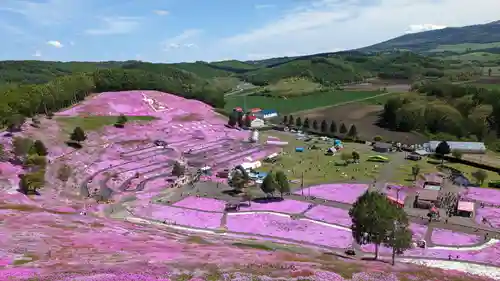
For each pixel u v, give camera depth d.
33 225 79.00
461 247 100.88
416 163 183.00
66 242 67.00
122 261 55.47
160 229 106.31
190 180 161.25
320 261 69.06
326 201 136.38
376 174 166.12
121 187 152.38
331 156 197.38
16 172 141.75
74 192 143.25
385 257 93.75
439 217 121.06
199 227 115.62
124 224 104.19
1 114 197.62
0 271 47.44
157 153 199.00
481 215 122.12
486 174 151.12
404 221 85.44
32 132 179.75
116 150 196.50
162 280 47.28
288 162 187.25
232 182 149.00
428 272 67.25
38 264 52.19
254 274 51.75
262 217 123.31
